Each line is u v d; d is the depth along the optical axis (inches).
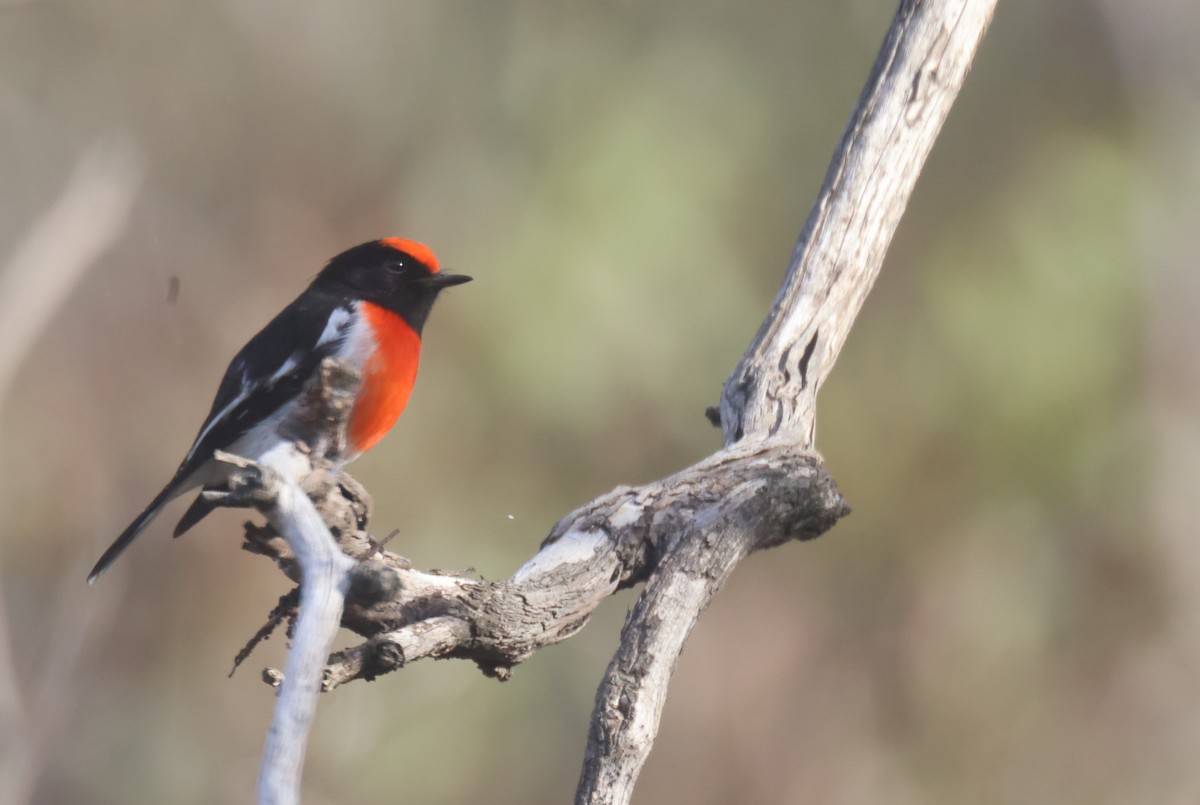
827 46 545.0
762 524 223.0
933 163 533.0
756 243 527.8
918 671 529.7
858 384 520.4
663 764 524.4
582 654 498.9
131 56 634.8
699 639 535.2
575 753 490.6
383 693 492.4
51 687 384.2
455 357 508.7
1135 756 517.0
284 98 621.0
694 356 501.4
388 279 320.8
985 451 509.7
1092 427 504.1
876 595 534.3
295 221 609.9
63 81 643.5
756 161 532.1
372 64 605.3
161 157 622.5
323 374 199.6
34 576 566.6
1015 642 522.3
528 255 505.4
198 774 527.8
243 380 301.4
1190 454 511.5
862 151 260.4
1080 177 522.6
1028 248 512.7
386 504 510.0
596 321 495.5
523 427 509.7
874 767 527.2
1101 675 523.5
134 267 595.8
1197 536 511.8
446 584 206.4
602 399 498.0
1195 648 516.7
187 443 585.6
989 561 522.3
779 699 533.0
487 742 490.0
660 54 542.3
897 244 526.9
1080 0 549.3
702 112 534.3
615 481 509.7
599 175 511.8
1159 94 544.4
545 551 219.3
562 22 550.6
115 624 540.7
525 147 541.3
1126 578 519.5
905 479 518.0
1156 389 515.2
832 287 257.3
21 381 578.2
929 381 512.4
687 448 503.2
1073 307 505.0
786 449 237.0
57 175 636.1
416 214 569.3
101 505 573.9
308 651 164.1
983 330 507.2
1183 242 523.5
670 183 510.9
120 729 523.5
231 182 620.1
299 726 160.6
